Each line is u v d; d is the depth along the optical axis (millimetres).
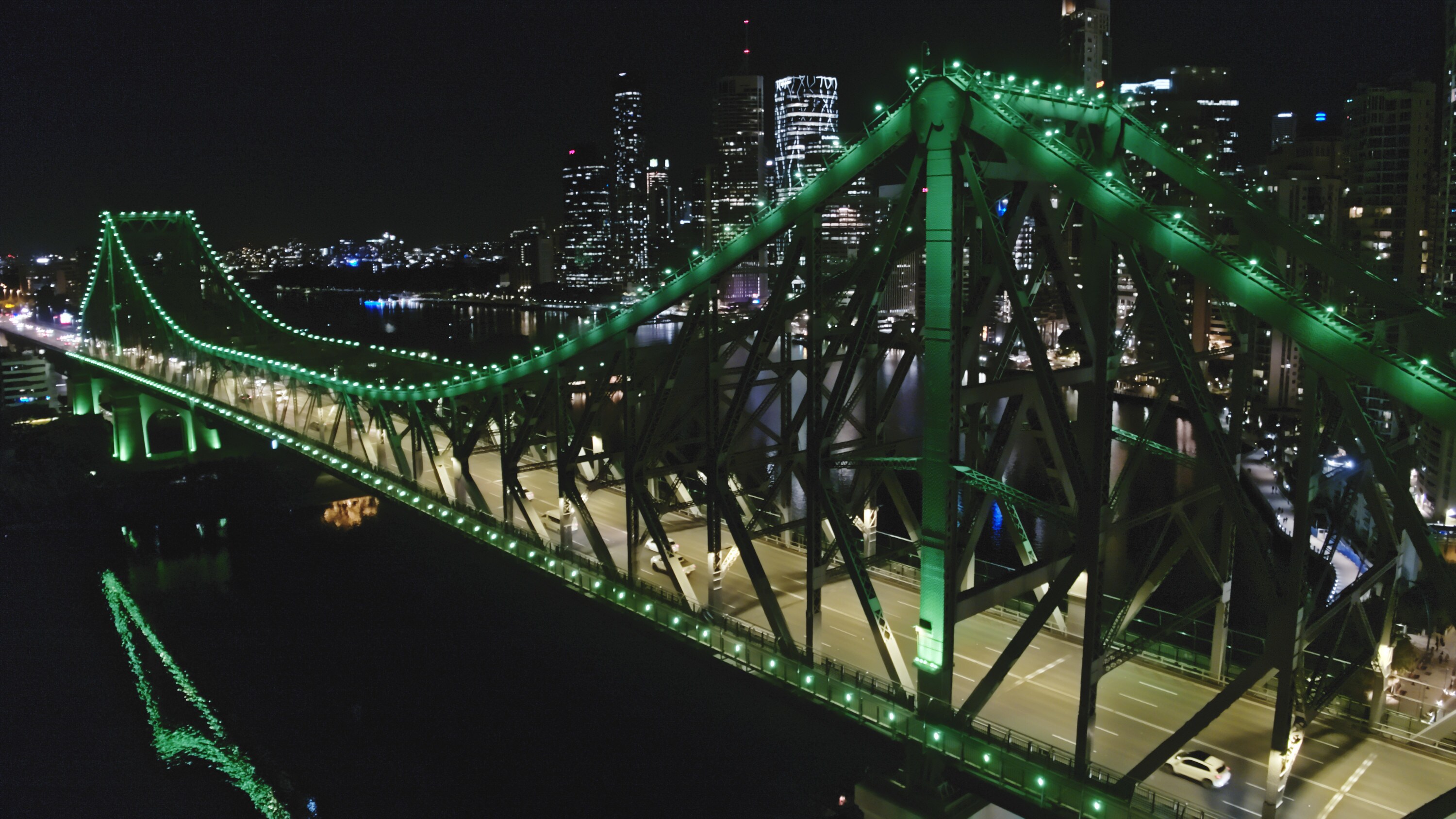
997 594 45594
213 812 70562
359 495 146375
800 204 50656
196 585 114750
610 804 68688
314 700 85625
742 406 56031
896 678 48125
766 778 69062
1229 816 39438
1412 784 41969
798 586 66625
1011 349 49281
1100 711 48156
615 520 86375
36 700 86938
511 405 83438
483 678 87875
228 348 173125
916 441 56875
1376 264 55438
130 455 162250
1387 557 44281
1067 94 50188
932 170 42562
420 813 69125
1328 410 37562
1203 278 36562
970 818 44156
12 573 119000
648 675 76562
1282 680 37781
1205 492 47656
